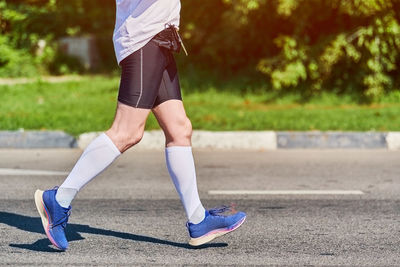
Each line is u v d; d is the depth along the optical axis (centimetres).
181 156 566
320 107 1540
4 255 563
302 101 1588
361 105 1555
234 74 1886
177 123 564
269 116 1377
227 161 1084
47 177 944
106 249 583
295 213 727
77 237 624
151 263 543
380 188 870
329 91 1652
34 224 674
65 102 1559
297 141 1234
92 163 556
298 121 1317
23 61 2127
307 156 1136
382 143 1240
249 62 1889
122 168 1016
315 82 1642
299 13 1579
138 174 967
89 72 2161
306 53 1590
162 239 618
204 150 1202
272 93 1652
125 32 547
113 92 1705
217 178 940
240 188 870
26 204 769
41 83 1833
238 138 1228
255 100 1606
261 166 1038
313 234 639
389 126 1280
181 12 1945
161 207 756
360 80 1611
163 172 985
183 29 1934
